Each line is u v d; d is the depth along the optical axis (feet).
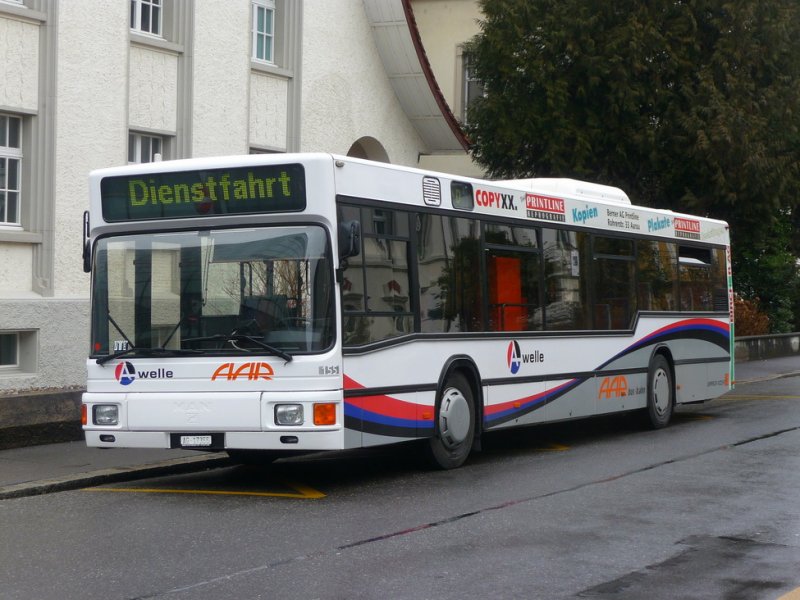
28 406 46.16
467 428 42.32
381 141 76.48
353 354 36.29
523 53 79.20
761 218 84.12
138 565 26.23
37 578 25.04
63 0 53.62
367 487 37.86
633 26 76.07
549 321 47.42
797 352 118.52
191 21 60.49
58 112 53.52
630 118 78.79
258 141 65.77
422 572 25.55
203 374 36.04
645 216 55.47
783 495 35.70
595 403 50.44
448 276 41.42
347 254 35.42
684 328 58.39
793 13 77.97
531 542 28.76
